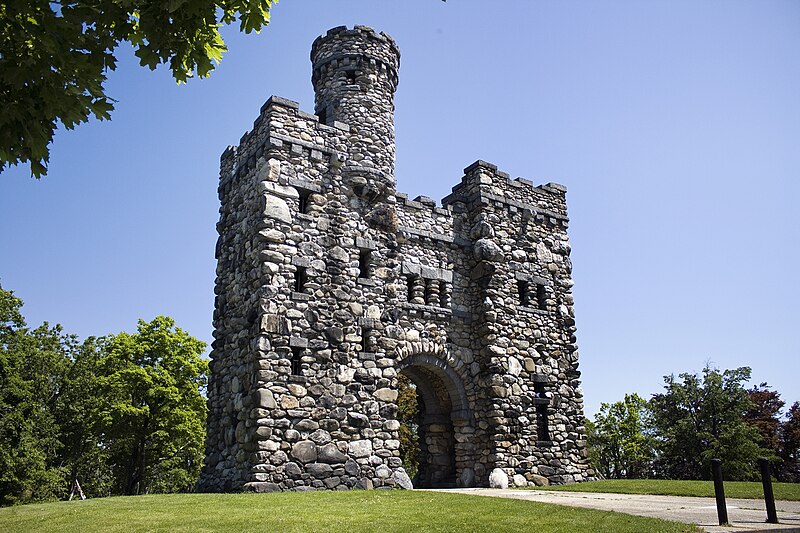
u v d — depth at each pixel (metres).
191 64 7.05
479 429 21.59
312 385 17.94
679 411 46.41
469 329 22.59
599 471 58.16
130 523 10.58
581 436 23.28
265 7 7.24
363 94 22.05
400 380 36.06
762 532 8.56
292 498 13.93
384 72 22.80
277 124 19.73
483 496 14.05
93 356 44.19
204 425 40.53
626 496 15.22
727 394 44.62
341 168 20.62
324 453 17.58
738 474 40.97
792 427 47.22
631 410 57.31
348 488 17.58
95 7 6.26
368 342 19.44
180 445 39.59
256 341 17.59
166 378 37.59
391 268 20.67
